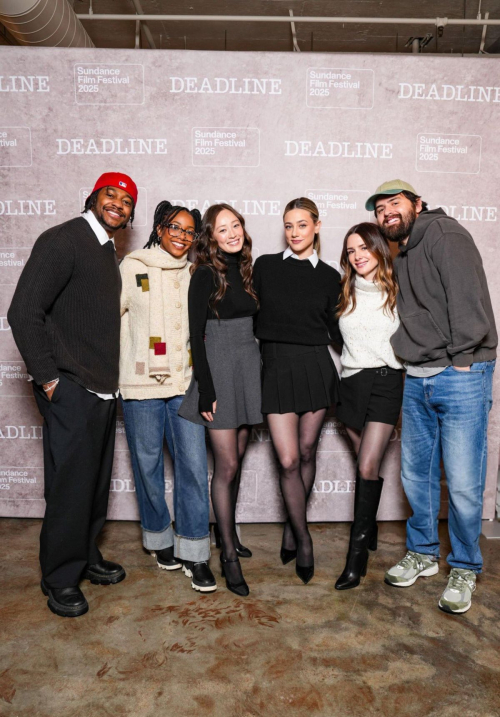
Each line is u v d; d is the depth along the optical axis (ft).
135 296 6.88
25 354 5.96
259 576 7.47
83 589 7.11
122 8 12.49
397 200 6.79
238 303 6.80
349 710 4.96
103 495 7.18
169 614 6.51
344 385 7.32
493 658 5.73
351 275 7.18
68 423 6.27
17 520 9.30
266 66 8.36
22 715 4.88
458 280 6.06
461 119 8.56
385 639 6.03
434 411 6.88
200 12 12.77
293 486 7.09
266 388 6.96
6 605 6.69
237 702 5.05
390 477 9.27
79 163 8.49
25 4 8.33
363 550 7.18
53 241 6.03
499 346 9.04
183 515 7.06
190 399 6.76
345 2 12.28
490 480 9.34
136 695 5.14
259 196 8.61
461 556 6.82
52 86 8.34
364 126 8.52
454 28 13.47
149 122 8.43
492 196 8.73
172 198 8.58
